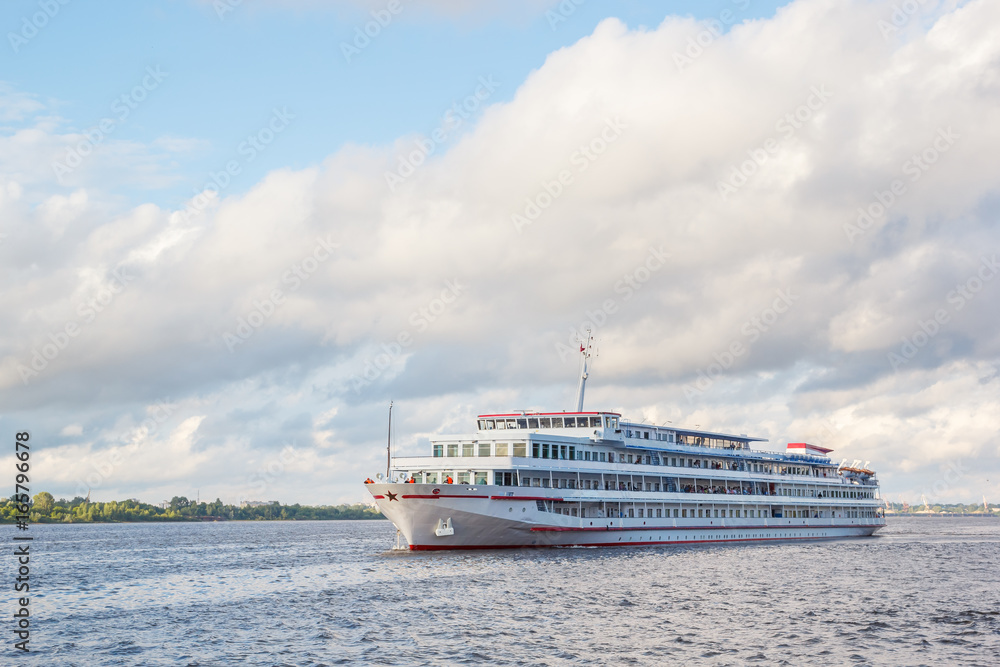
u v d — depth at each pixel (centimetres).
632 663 5428
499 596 7756
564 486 11462
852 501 16988
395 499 10281
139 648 5878
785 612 7150
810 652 5747
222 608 7538
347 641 6016
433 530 10488
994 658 5622
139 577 10450
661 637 6134
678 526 12862
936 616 7056
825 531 16300
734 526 13938
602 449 12094
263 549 16288
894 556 12712
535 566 9694
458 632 6269
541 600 7544
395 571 9419
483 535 10650
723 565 10425
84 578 10375
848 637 6194
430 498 10150
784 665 5422
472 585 8394
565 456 11475
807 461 16038
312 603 7662
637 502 12300
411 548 10725
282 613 7175
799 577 9494
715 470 13650
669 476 12950
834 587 8731
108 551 16238
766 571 9938
